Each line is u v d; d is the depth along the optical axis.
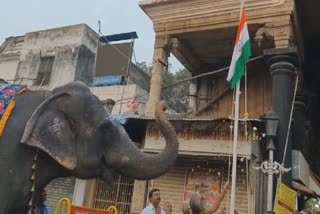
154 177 2.85
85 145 2.81
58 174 2.92
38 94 3.04
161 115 2.89
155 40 12.91
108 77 17.08
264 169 8.64
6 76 20.14
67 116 2.86
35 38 19.39
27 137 2.71
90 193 12.13
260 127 9.76
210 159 10.44
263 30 11.35
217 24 12.20
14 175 2.72
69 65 18.08
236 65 6.76
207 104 14.88
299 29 12.88
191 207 5.30
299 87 12.62
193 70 15.75
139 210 10.70
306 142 13.31
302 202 11.34
